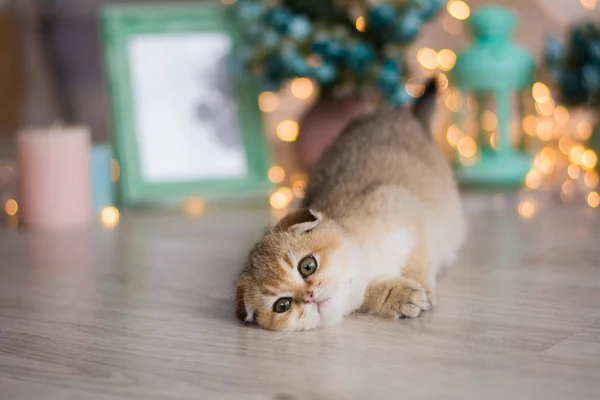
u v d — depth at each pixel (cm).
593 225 106
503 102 123
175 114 126
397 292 78
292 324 75
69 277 94
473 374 66
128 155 124
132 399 64
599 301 80
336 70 120
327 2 122
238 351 72
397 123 96
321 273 75
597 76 117
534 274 88
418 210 82
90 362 71
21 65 174
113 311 83
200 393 65
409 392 63
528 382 64
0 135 170
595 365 67
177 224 116
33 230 115
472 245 99
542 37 143
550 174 130
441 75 128
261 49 120
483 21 123
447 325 76
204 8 128
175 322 79
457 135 131
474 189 126
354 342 73
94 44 171
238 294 77
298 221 77
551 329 74
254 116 127
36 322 80
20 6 172
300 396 63
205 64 127
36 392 66
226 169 126
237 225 114
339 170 89
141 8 128
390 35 119
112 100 126
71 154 115
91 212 118
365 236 79
